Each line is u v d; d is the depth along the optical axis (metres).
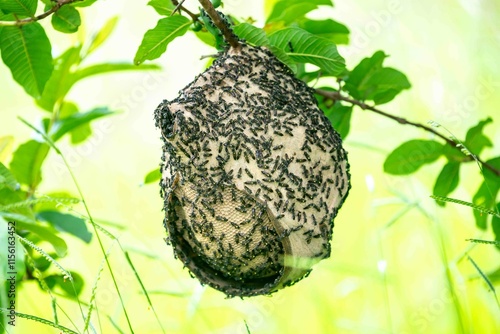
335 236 8.90
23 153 6.70
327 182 5.17
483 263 7.94
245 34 5.44
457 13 11.10
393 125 10.37
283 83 5.32
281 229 4.98
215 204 5.07
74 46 6.93
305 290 7.65
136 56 5.84
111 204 10.51
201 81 5.23
